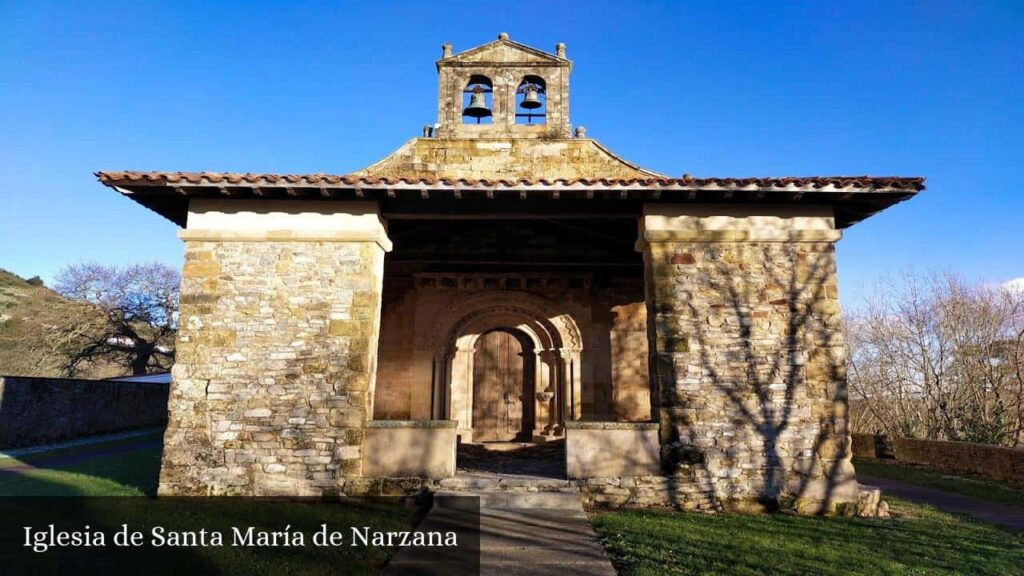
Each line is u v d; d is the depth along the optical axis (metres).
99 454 12.98
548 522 6.44
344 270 7.91
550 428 11.73
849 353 22.53
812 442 7.43
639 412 11.73
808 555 5.40
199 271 7.86
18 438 13.88
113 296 30.80
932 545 5.89
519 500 7.09
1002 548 5.86
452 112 11.61
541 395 11.83
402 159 10.98
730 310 7.78
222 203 7.98
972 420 16.70
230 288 7.84
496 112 11.63
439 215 8.20
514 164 11.05
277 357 7.68
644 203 8.02
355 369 7.64
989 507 8.23
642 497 7.31
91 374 31.50
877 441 14.92
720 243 7.96
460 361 11.95
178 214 8.66
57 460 11.80
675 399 7.55
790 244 7.97
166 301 32.19
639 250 8.41
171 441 7.45
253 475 7.38
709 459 7.40
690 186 7.43
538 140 11.16
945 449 12.47
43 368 27.78
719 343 7.70
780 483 7.32
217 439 7.46
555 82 11.80
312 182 7.44
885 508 7.35
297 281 7.88
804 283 7.86
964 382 17.86
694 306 7.78
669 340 7.69
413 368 11.77
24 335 28.28
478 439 11.96
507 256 11.70
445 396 11.75
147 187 7.48
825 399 7.54
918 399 19.88
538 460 10.14
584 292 12.10
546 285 12.05
